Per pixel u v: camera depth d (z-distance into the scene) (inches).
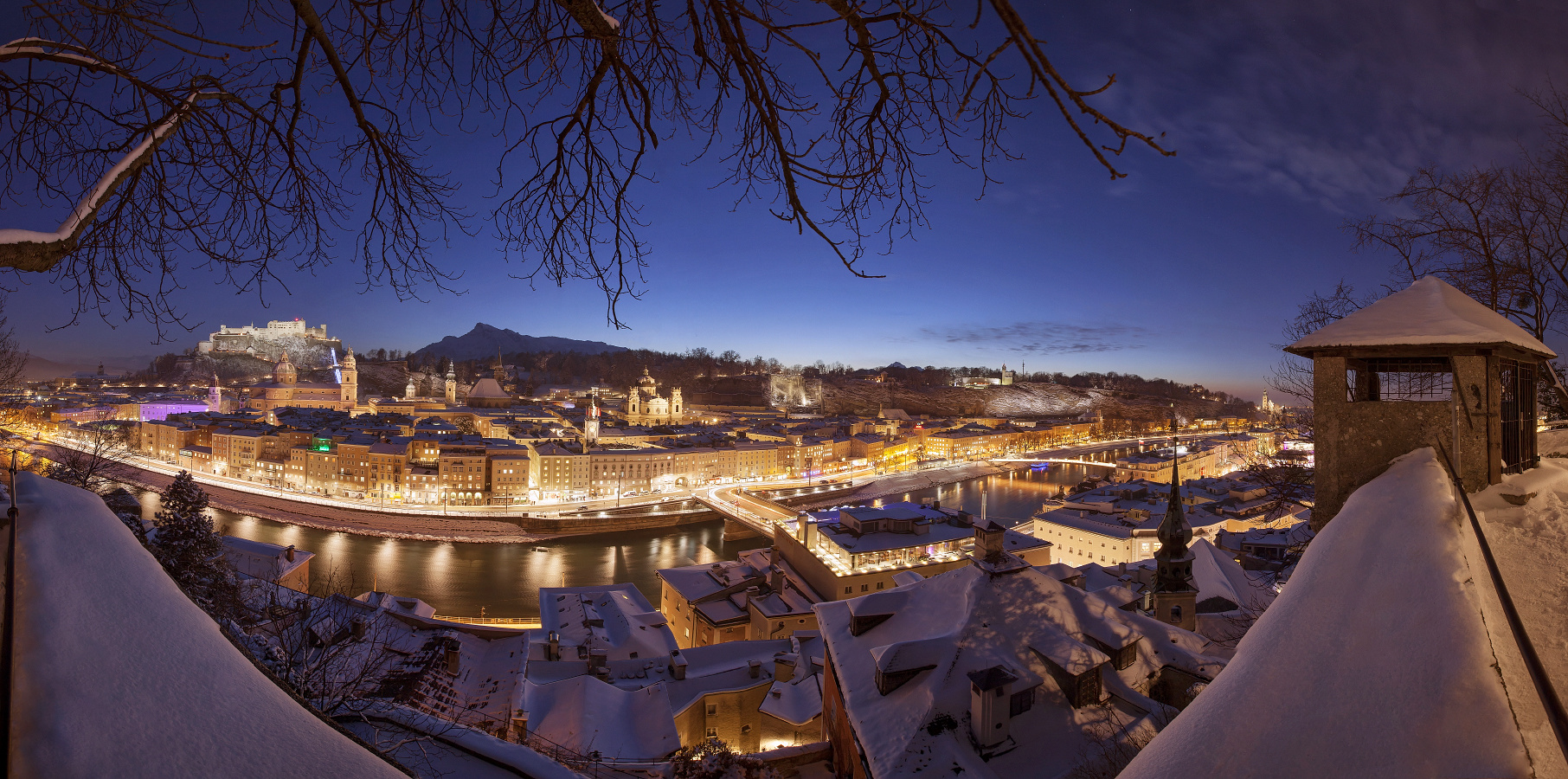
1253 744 158.4
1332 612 190.7
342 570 3732.8
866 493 6943.9
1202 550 1844.2
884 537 2967.5
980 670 756.6
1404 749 134.9
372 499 5521.7
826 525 3166.8
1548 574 216.5
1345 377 336.8
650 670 1731.1
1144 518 3777.1
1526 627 180.2
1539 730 132.5
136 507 1446.9
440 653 1460.4
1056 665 800.9
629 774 1016.2
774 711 1482.5
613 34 166.4
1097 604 920.3
